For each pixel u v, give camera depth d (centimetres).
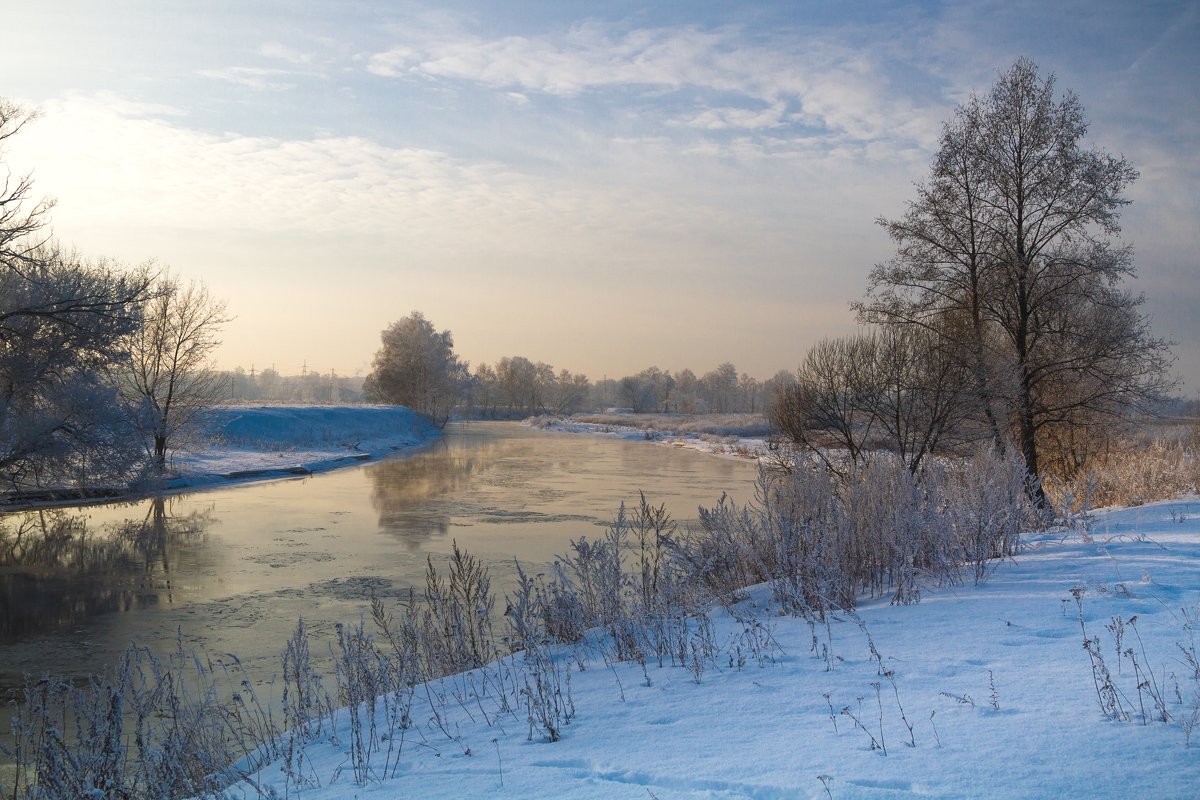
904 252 2133
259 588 1545
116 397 2550
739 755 380
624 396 18075
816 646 585
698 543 950
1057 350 2044
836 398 2000
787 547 804
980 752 354
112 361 2481
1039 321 2120
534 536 2114
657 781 358
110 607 1405
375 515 2509
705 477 3825
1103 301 1953
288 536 2125
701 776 356
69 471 2467
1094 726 376
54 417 2319
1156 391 1938
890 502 891
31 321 2302
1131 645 501
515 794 360
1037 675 461
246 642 1193
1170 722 373
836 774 342
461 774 405
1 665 1081
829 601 729
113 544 2008
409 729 543
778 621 702
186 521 2383
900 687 466
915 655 530
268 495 3023
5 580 1620
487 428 10606
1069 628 558
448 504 2786
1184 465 1728
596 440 7538
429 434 8325
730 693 495
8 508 2564
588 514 2534
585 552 853
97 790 450
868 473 1004
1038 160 1986
